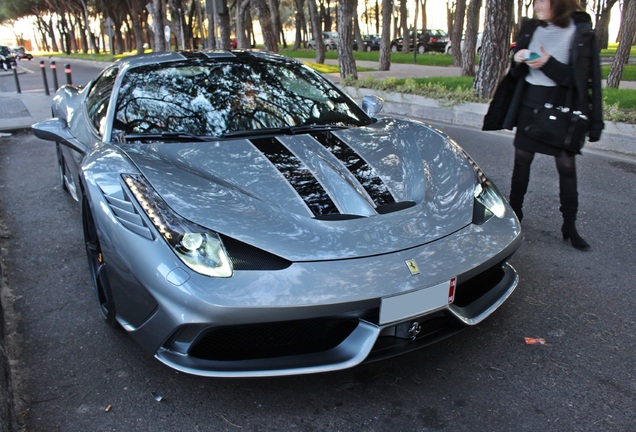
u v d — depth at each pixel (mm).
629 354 2432
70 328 2734
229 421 2064
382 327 2004
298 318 1914
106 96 3242
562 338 2564
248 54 3627
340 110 3338
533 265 3340
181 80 3207
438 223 2303
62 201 4777
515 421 2031
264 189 2332
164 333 2010
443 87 9406
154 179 2293
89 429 2027
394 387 2244
